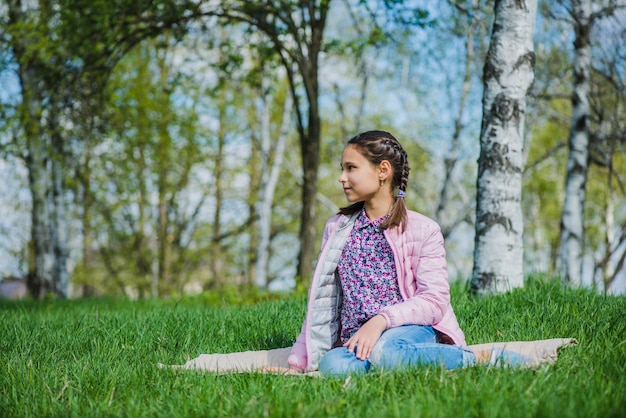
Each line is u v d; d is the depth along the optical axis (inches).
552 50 665.0
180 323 206.7
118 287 1038.4
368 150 136.3
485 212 263.4
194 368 139.0
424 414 96.1
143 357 158.6
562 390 106.0
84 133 560.4
